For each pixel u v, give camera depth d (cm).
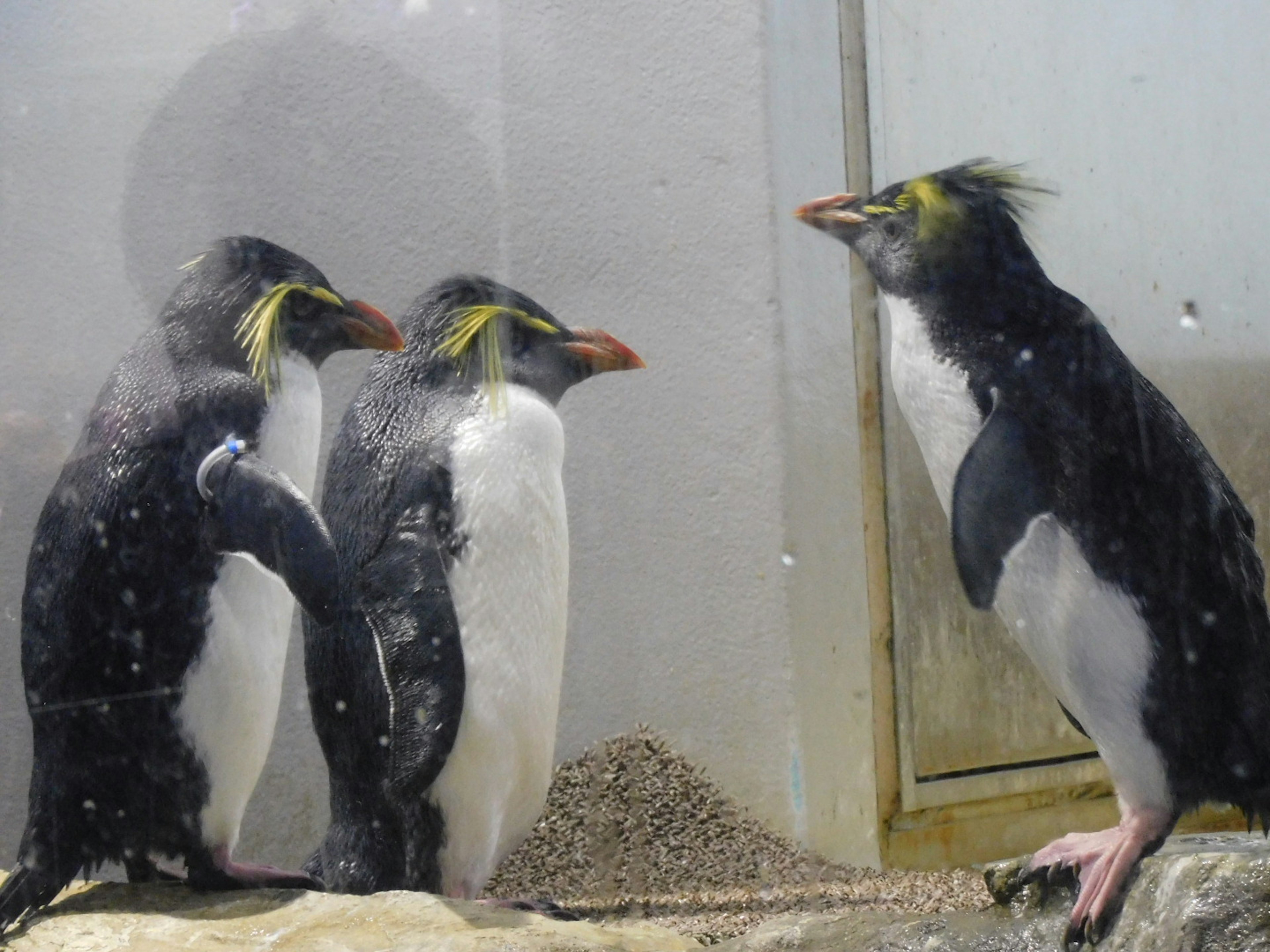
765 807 246
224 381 249
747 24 270
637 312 287
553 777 284
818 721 241
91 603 239
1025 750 236
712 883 230
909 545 239
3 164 332
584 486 293
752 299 264
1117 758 202
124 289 324
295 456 257
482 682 253
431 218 315
